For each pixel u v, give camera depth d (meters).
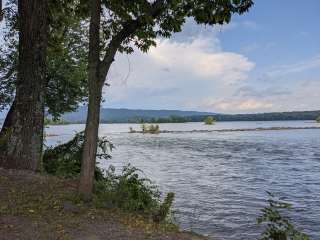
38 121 14.23
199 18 12.77
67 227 9.16
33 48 14.09
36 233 8.60
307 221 19.92
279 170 40.00
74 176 15.73
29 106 14.08
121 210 11.25
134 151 63.66
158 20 13.39
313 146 70.25
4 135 15.23
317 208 22.81
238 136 108.06
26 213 9.74
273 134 117.25
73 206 10.41
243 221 19.55
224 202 24.19
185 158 52.44
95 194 11.83
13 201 10.51
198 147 71.69
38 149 14.25
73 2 16.59
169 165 44.56
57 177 13.89
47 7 14.65
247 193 27.48
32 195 11.21
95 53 10.91
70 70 22.78
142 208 12.09
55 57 21.80
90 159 11.12
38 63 14.20
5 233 8.43
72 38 22.80
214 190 28.48
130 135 121.81
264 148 67.62
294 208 22.77
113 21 14.06
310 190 28.80
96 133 11.14
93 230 9.18
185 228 17.78
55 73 22.58
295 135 109.12
